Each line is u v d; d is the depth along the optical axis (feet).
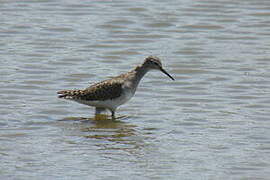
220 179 42.04
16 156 45.55
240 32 80.59
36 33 78.54
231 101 59.62
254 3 90.33
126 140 49.39
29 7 87.97
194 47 75.46
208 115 55.72
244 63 70.13
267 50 74.23
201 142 48.96
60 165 44.09
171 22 83.66
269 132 51.16
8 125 52.44
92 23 82.79
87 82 64.13
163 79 65.82
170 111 56.95
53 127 52.37
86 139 49.55
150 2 91.04
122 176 42.32
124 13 86.48
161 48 75.31
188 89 63.05
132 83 54.80
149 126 53.01
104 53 73.15
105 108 55.36
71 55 71.87
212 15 86.12
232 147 47.85
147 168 43.73
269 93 61.62
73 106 57.88
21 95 60.18
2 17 83.61
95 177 42.09
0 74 65.31
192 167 43.98
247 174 42.88
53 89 62.08
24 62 69.05
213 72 67.67
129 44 76.43
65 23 82.33
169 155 46.26
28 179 41.57
